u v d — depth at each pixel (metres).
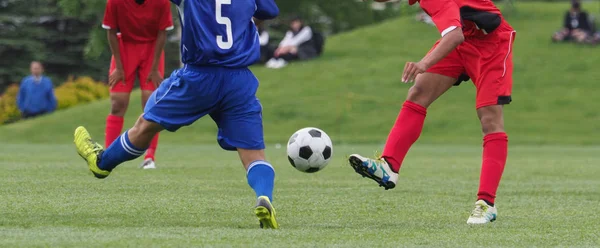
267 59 89.44
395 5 157.50
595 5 113.44
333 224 17.86
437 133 69.56
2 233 15.15
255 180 16.70
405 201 22.70
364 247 14.30
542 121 71.88
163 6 30.25
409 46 95.12
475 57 18.73
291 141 19.06
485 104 18.70
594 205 22.34
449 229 17.12
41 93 73.88
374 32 101.62
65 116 73.12
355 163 18.42
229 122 16.81
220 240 14.59
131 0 29.89
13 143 64.19
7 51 121.38
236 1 16.62
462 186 27.44
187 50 16.45
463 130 70.00
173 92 16.62
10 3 121.88
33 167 32.28
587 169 36.41
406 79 17.23
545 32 97.19
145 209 19.47
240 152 16.97
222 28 16.44
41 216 17.91
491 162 18.64
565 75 82.62
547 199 23.92
